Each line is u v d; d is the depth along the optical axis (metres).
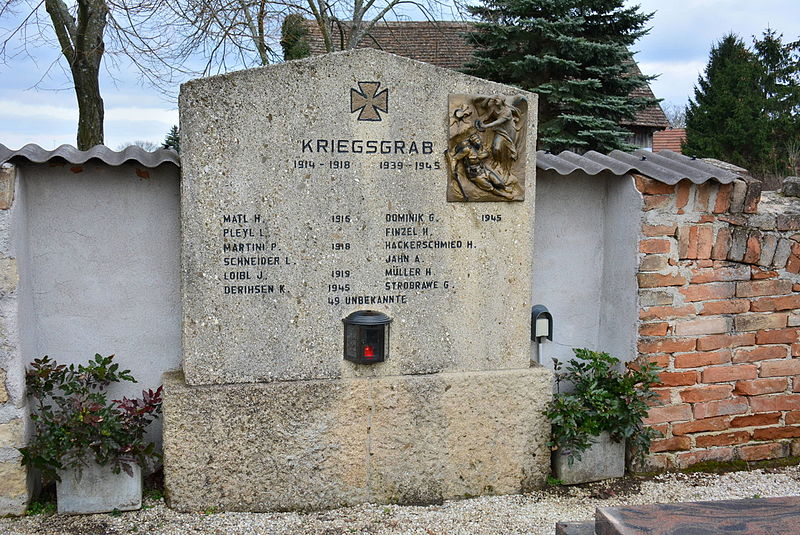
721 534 2.47
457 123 4.08
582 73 12.25
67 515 3.91
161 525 3.84
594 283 4.93
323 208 4.01
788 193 5.12
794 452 4.92
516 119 4.15
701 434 4.75
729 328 4.66
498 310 4.32
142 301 4.25
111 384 4.27
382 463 4.21
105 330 4.23
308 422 4.08
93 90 9.37
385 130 4.03
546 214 4.79
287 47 13.05
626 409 4.39
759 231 4.62
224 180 3.87
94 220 4.12
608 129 12.30
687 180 4.45
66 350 4.19
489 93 4.13
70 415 3.86
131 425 3.97
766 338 4.74
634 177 4.45
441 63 14.92
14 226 3.70
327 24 11.61
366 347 4.05
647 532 2.47
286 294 4.02
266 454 4.05
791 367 4.82
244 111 3.85
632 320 4.55
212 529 3.82
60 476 3.87
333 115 3.96
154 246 4.22
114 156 3.94
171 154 4.13
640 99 12.75
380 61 3.97
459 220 4.19
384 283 4.14
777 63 28.08
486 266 4.27
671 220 4.46
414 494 4.27
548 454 4.46
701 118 24.38
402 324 4.19
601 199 4.86
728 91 24.03
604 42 12.30
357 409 4.14
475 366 4.33
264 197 3.93
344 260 4.07
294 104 3.90
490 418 4.33
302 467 4.10
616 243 4.72
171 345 4.32
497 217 4.24
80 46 9.05
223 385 4.00
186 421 3.94
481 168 4.14
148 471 4.37
